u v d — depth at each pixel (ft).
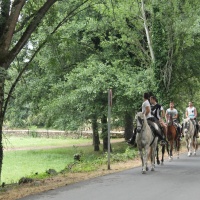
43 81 112.68
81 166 57.26
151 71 93.35
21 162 101.09
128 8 91.91
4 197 34.19
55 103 106.01
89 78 101.65
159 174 45.34
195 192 33.86
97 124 117.08
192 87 110.11
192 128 69.56
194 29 90.74
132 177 43.09
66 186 37.96
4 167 90.74
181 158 65.87
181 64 98.17
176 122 64.34
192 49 99.60
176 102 104.99
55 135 211.82
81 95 100.37
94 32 106.63
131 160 63.52
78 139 199.52
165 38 91.45
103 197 32.14
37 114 127.95
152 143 47.70
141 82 93.20
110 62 108.99
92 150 133.18
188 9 87.51
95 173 48.14
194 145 72.49
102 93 103.09
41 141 188.34
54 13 55.72
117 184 38.40
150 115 49.62
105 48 109.70
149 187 36.47
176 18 88.33
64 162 99.66
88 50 114.42
